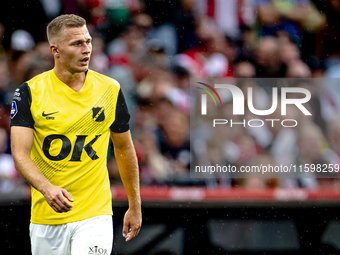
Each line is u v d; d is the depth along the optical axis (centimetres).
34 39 2375
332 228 1709
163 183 1917
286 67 2300
